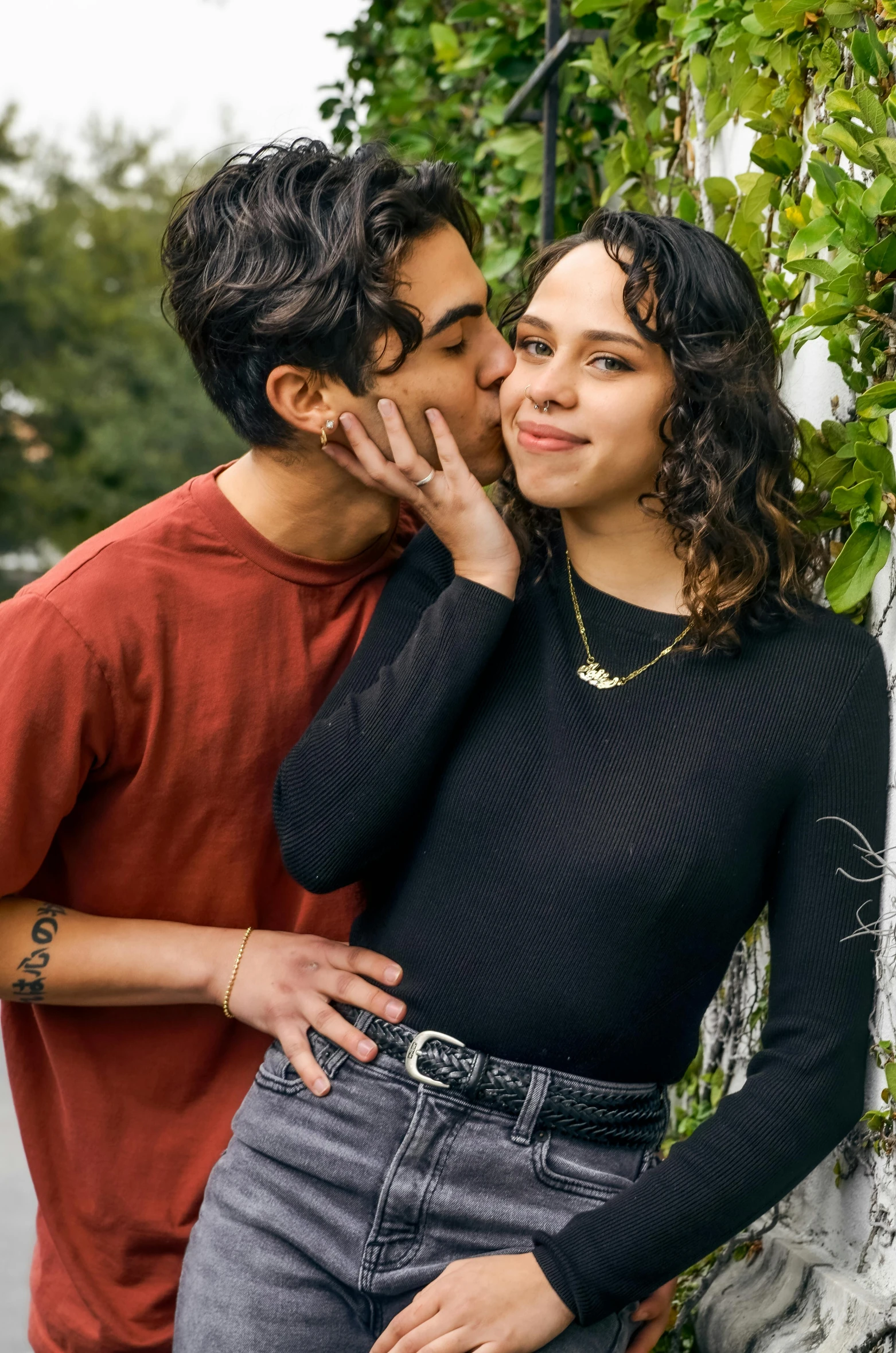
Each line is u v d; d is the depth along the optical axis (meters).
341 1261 1.35
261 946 1.58
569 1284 1.26
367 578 1.70
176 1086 1.70
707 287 1.38
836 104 1.45
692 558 1.37
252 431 1.59
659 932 1.32
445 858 1.41
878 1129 1.47
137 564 1.60
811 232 1.49
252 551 1.63
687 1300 1.75
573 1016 1.33
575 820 1.35
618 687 1.40
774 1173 1.29
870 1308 1.42
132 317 24.14
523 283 1.77
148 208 25.67
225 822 1.65
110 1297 1.71
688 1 2.02
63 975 1.62
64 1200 1.74
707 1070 2.03
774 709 1.34
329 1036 1.43
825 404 1.68
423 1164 1.34
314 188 1.50
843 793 1.33
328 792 1.43
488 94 2.89
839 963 1.32
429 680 1.41
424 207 1.49
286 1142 1.42
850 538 1.44
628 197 2.37
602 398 1.37
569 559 1.50
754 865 1.34
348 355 1.48
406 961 1.42
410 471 1.47
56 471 24.03
